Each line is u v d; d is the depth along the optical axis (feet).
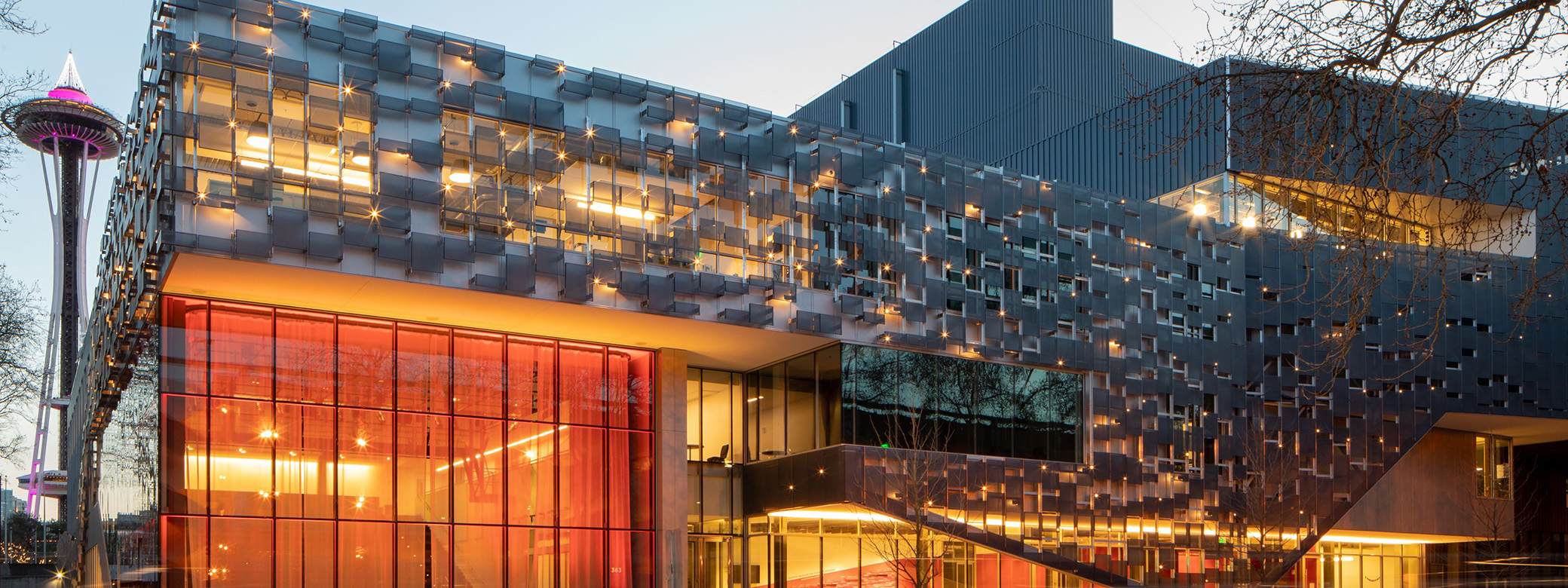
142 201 97.14
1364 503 154.61
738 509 127.34
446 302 100.37
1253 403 139.85
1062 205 129.90
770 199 111.34
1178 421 134.31
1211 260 139.74
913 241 119.85
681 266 106.42
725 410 129.70
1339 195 38.06
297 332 102.37
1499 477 171.83
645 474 117.70
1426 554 177.37
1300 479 142.00
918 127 237.66
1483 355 154.81
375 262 92.68
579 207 101.71
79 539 178.50
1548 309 159.74
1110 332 130.93
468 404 109.29
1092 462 127.75
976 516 119.03
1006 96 214.48
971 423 121.60
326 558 99.55
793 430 122.11
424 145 95.35
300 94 92.02
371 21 95.04
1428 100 35.12
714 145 109.09
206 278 92.53
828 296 114.21
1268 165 38.42
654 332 112.88
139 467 102.42
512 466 110.42
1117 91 214.90
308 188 90.22
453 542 105.91
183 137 86.94
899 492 115.34
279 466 98.99
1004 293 123.95
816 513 123.03
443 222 95.40
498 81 100.48
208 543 94.53
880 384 116.78
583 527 113.09
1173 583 130.21
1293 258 144.56
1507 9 31.63
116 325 119.44
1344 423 146.10
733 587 124.98
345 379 103.71
